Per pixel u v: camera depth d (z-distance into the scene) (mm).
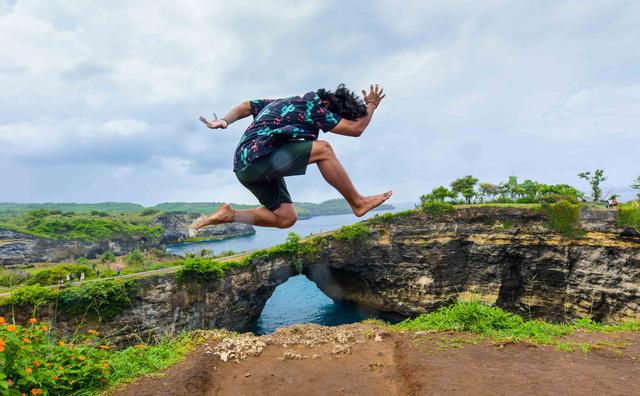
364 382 7047
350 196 2930
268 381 7363
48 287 37188
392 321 58344
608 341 7641
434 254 52844
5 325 6227
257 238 194250
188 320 41531
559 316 48688
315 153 2850
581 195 60219
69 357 6734
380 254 55000
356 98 3189
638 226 42094
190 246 163250
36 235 117812
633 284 42438
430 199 63906
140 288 38656
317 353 8742
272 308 63875
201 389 6914
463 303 9469
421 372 6430
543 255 48812
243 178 3092
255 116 3480
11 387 5551
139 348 7992
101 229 141500
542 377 5930
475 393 5480
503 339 7777
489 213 51688
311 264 54406
